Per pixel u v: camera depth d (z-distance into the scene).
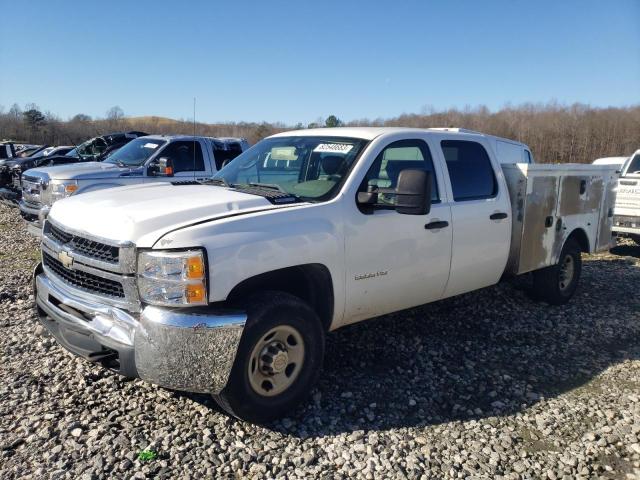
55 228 3.87
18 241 9.94
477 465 3.20
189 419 3.51
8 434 3.25
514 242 5.36
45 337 4.71
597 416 3.83
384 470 3.10
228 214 3.43
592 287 7.35
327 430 3.49
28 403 3.61
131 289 3.18
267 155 4.74
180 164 9.78
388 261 4.15
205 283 3.10
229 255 3.20
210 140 10.23
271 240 3.40
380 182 4.19
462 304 6.18
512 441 3.47
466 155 5.03
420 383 4.23
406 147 4.49
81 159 14.12
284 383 3.54
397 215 4.20
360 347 4.85
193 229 3.17
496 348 5.01
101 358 3.39
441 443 3.42
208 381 3.15
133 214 3.36
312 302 3.92
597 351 5.06
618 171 7.02
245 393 3.32
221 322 3.12
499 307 6.16
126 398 3.73
